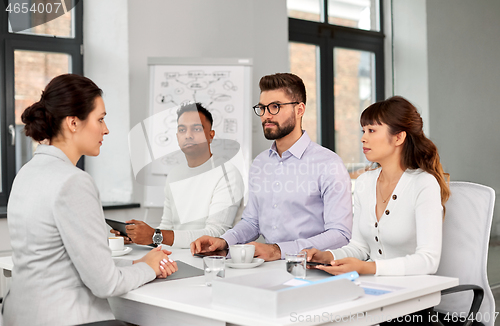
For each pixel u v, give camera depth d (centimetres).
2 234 306
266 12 420
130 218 362
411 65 396
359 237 197
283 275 135
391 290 136
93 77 379
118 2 369
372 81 510
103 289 136
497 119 346
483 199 186
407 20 399
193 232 221
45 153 146
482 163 354
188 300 128
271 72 420
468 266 184
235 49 410
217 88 365
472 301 179
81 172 140
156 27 380
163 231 215
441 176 180
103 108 155
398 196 181
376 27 512
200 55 398
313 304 117
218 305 122
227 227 232
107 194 373
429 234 166
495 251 342
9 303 146
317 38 470
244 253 172
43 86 370
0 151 352
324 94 475
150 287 144
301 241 194
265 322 108
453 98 370
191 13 393
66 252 140
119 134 369
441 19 378
